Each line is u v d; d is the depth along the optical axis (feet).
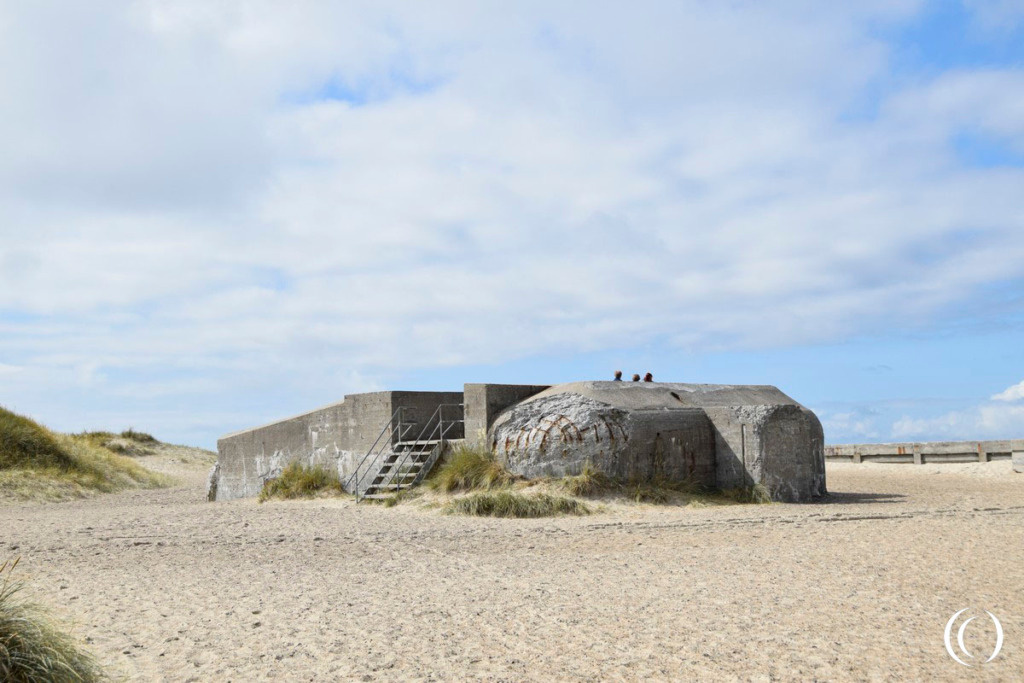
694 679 17.72
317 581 28.91
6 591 19.29
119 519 49.39
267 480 69.26
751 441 54.39
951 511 45.27
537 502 47.16
